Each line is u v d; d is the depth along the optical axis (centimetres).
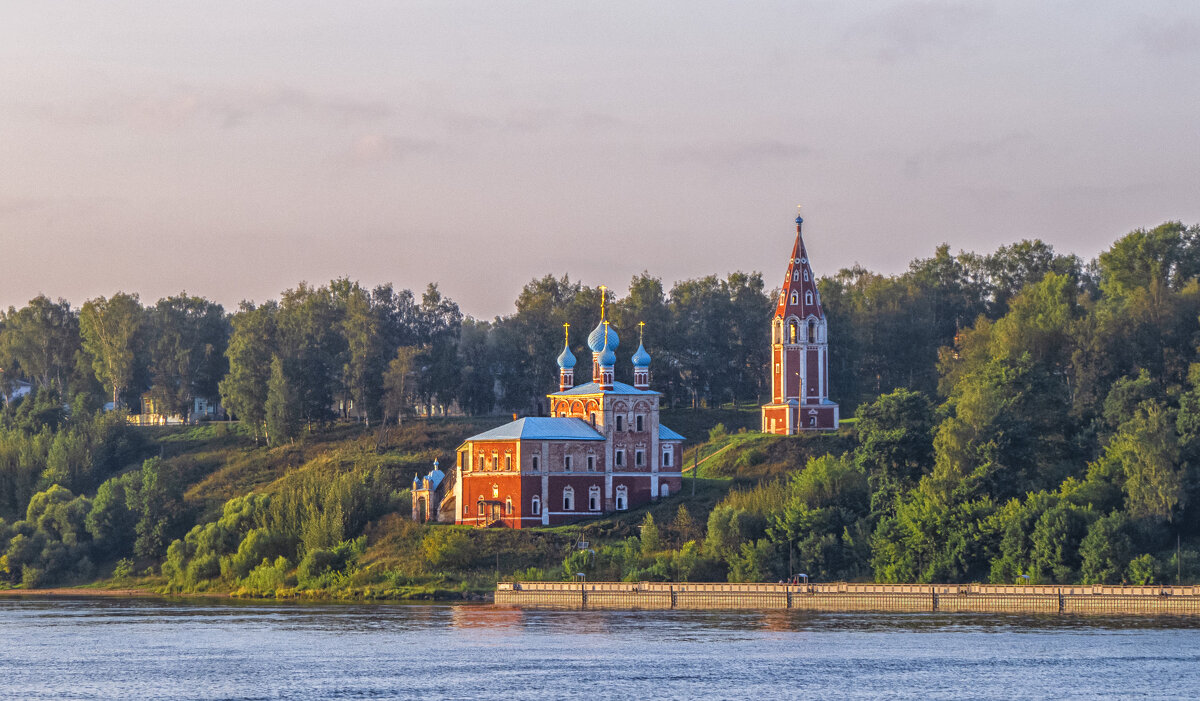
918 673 19500
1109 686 18525
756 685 18862
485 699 18125
